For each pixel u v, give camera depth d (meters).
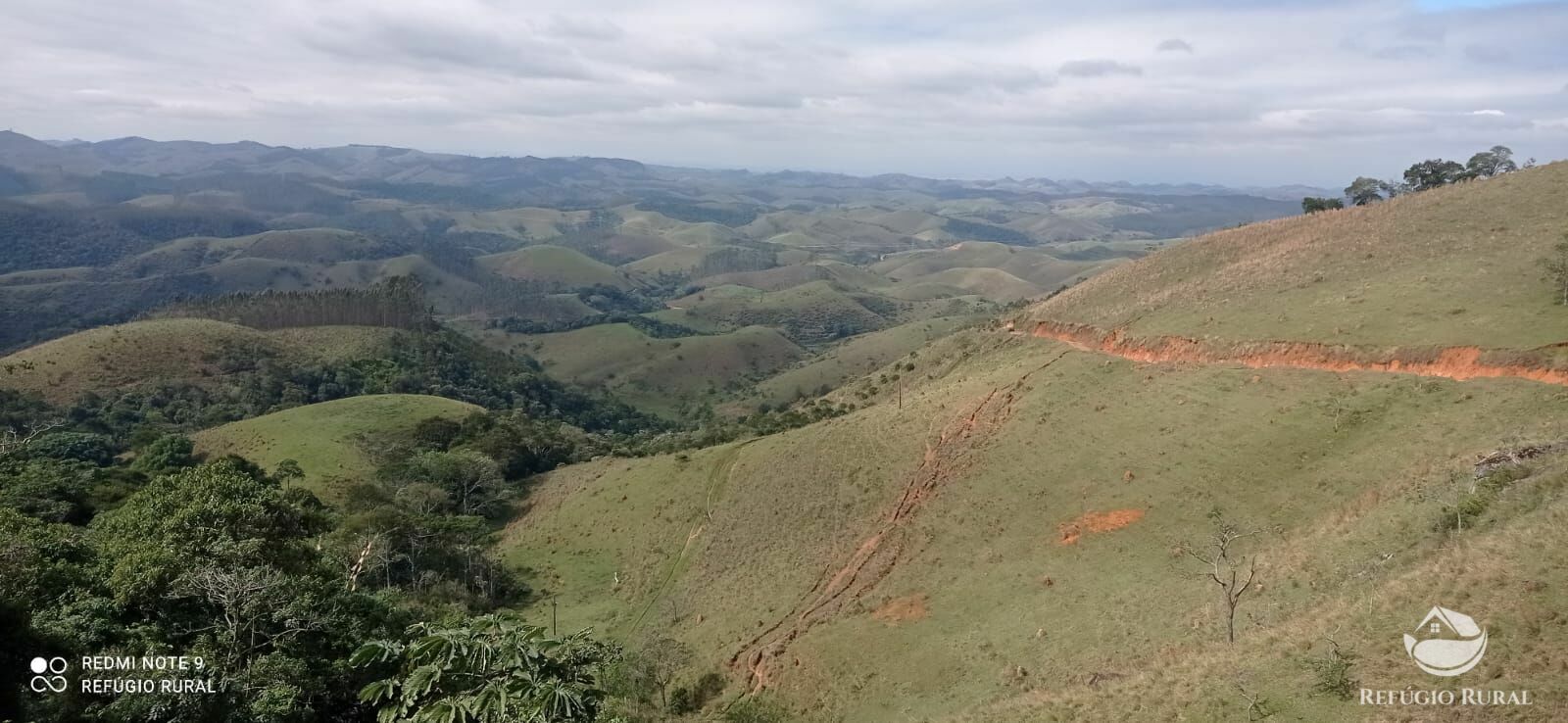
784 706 45.88
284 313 174.12
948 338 123.94
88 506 66.88
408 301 192.38
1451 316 51.44
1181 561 41.72
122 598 32.28
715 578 63.53
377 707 33.81
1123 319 77.81
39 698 25.50
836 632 49.16
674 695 50.00
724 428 112.06
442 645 16.89
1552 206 68.19
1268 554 38.41
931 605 48.31
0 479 67.44
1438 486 36.06
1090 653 36.94
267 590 34.22
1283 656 27.31
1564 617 22.48
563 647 17.95
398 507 79.06
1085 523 48.91
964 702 37.97
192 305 177.12
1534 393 41.00
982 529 53.47
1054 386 67.00
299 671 31.55
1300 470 44.41
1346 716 22.70
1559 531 26.34
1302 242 82.06
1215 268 87.31
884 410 78.56
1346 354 52.47
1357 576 31.95
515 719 15.66
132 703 26.44
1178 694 27.66
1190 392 57.00
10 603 27.09
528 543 83.19
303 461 95.62
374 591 58.38
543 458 110.00
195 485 43.62
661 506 79.56
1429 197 82.38
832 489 66.69
